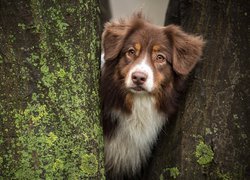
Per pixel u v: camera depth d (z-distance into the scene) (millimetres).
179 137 6379
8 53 5203
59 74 5367
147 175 7008
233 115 6191
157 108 6668
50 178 5285
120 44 6516
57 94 5355
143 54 6453
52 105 5332
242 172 6168
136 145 6969
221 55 6285
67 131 5375
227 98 6215
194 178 6172
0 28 5172
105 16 9445
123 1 16078
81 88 5488
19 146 5242
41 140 5277
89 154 5480
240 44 6258
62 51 5363
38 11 5191
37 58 5258
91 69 5648
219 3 6316
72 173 5371
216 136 6152
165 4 16281
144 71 6297
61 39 5348
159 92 6578
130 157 7066
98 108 5809
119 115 6758
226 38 6281
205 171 6137
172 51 6559
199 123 6238
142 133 6871
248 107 6219
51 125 5320
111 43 6594
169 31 6625
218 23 6340
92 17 5652
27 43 5223
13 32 5188
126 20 6805
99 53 5930
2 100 5230
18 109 5250
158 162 6660
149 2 16297
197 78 6402
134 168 7148
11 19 5168
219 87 6238
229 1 6266
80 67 5484
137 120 6797
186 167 6215
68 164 5363
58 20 5309
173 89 6652
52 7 5273
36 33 5215
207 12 6438
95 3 5773
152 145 6961
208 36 6414
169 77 6586
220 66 6273
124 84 6484
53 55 5324
